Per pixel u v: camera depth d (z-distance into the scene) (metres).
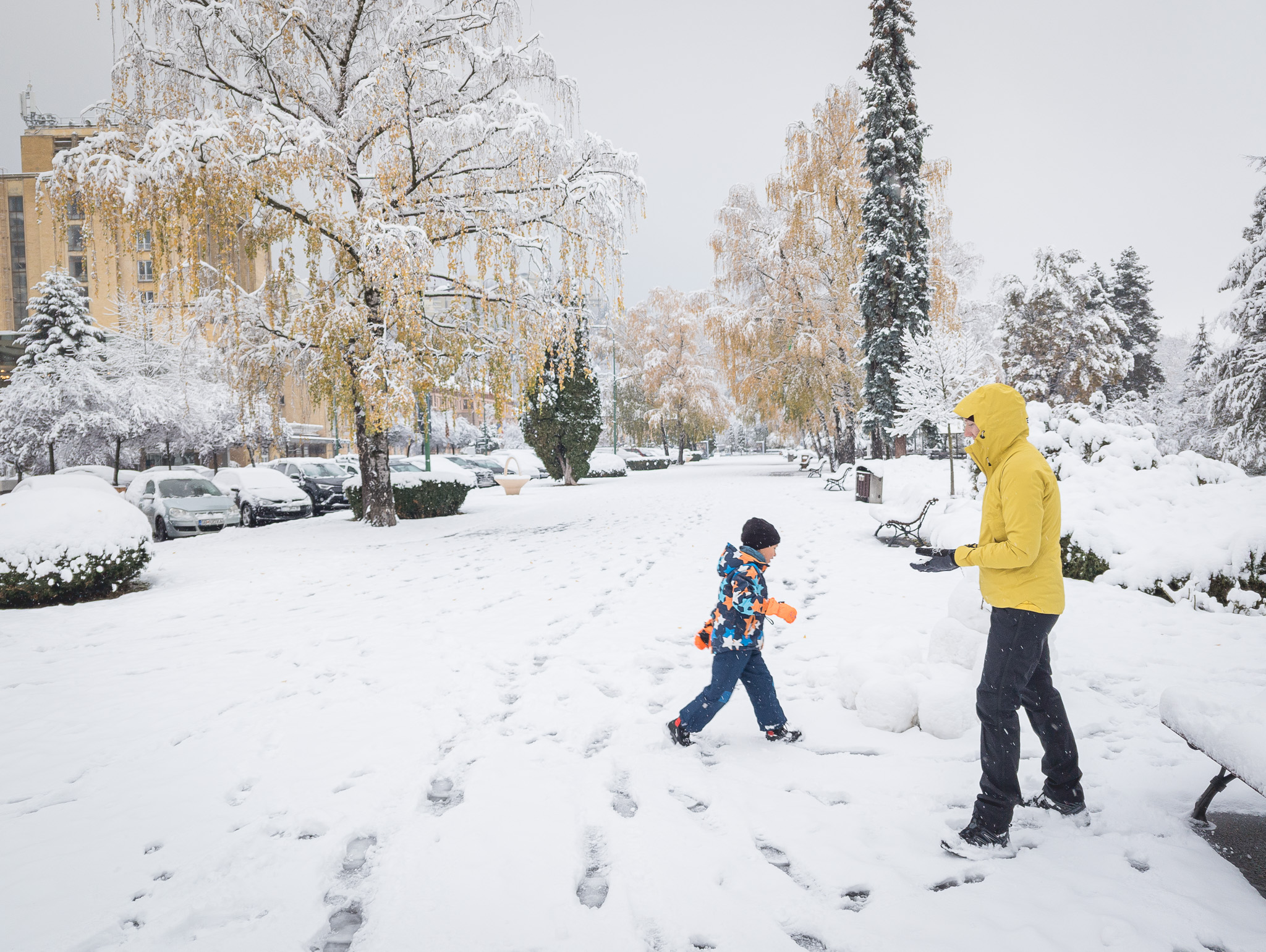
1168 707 2.98
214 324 14.85
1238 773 2.44
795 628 6.12
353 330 13.16
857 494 18.09
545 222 14.47
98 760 3.80
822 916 2.29
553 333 14.88
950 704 3.78
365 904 2.46
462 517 18.08
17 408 25.45
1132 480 8.75
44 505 8.48
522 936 2.22
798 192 28.58
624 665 5.24
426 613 7.23
